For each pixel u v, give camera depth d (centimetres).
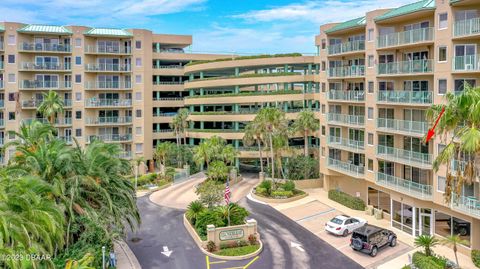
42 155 2850
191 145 7369
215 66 7144
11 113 6525
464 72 3203
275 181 5469
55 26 6788
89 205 3023
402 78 4075
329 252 3316
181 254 3306
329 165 5069
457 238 2856
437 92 3447
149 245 3512
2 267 1808
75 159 3002
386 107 4178
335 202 4838
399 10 3950
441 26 3409
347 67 4716
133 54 7194
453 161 3155
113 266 2966
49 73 6744
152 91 7531
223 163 5894
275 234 3772
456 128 2902
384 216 4203
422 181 3803
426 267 2794
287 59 6769
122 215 3191
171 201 5059
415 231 3647
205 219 3659
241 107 7806
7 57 6462
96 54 6938
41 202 2322
